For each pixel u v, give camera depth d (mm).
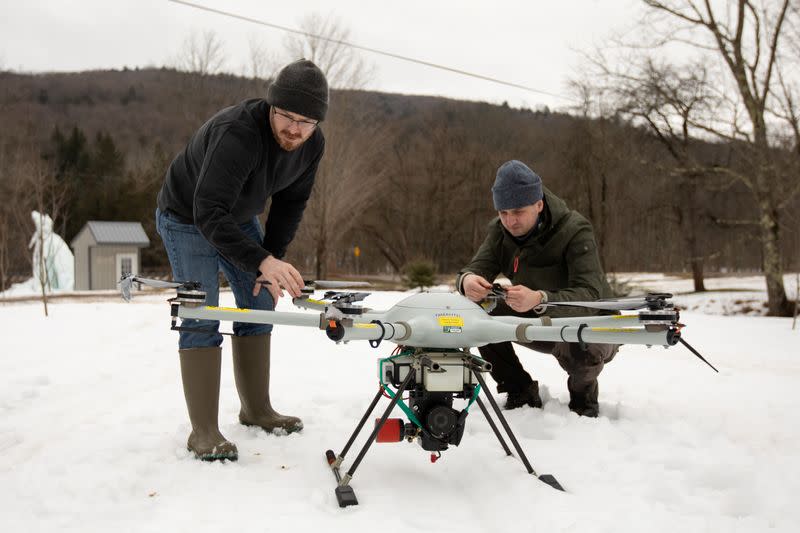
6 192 25734
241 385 3734
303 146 3469
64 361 6363
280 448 3363
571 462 3066
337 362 6266
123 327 9391
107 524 2391
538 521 2355
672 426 3646
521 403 4203
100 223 29109
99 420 4055
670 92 18672
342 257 50219
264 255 2871
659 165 20016
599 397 4828
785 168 16234
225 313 2479
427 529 2344
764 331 10320
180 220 3365
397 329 2559
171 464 3096
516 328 2631
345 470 2969
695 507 2553
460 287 3717
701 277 23875
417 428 2688
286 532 2285
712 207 24375
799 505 2514
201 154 3180
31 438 3672
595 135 22766
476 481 2812
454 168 49844
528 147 49750
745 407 4465
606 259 23609
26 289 28766
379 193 44219
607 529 2270
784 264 20406
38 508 2539
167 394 4785
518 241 4047
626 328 2465
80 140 58125
